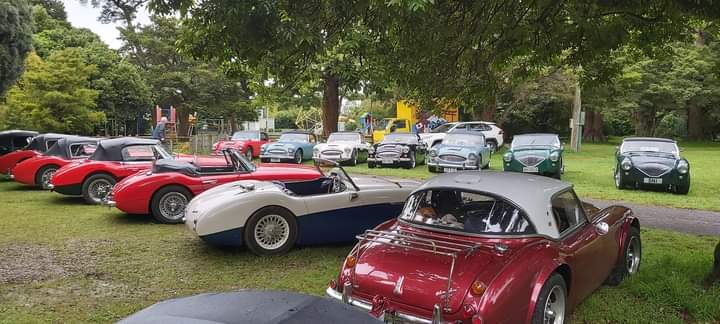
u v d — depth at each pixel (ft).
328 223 22.30
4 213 31.71
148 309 7.16
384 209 23.06
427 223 14.69
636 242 18.76
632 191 42.65
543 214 13.80
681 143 127.75
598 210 18.31
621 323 14.48
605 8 24.04
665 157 43.27
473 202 14.39
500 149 95.61
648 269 18.48
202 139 85.35
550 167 50.03
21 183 44.19
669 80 110.83
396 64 26.32
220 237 20.99
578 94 95.55
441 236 13.91
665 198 38.81
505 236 13.29
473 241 13.35
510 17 24.75
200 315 6.63
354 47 25.79
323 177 24.88
